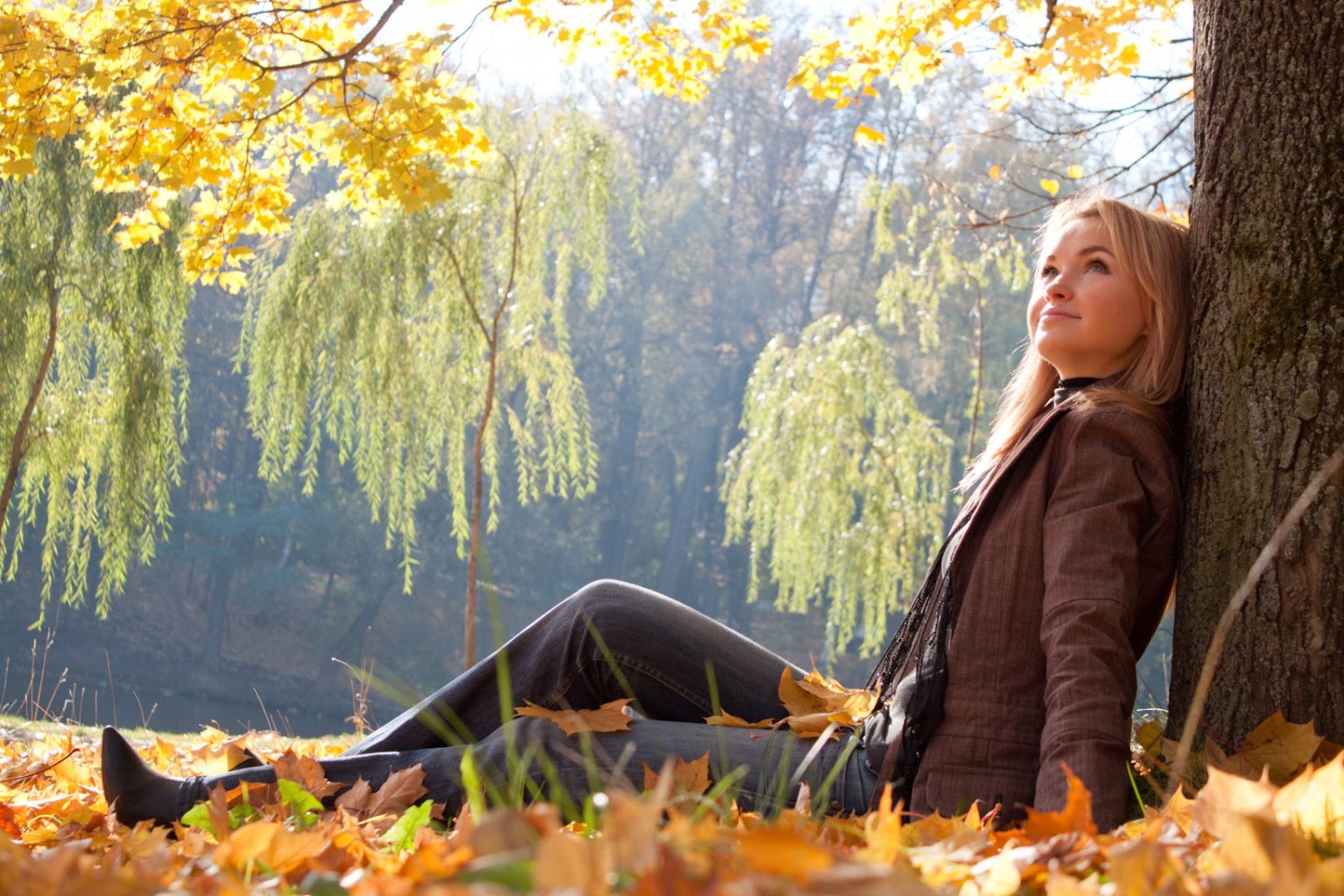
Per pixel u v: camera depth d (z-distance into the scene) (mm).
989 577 1919
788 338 39312
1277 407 1951
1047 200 4770
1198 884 998
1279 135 2002
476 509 7562
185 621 32188
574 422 10750
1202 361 2066
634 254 36594
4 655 28625
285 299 9344
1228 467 1995
